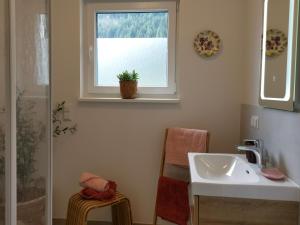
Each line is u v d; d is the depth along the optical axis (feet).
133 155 7.82
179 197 7.07
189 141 7.11
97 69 8.16
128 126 7.77
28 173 4.32
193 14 7.38
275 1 5.01
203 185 4.24
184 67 7.50
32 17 4.27
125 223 7.32
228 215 4.22
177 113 7.61
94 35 8.00
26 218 4.32
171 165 7.66
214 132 7.52
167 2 7.75
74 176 8.02
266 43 5.43
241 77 7.36
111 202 6.72
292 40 4.22
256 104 6.08
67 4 7.69
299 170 4.06
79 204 6.61
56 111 7.88
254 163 5.42
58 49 7.77
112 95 8.10
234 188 4.18
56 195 8.10
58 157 8.01
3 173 3.90
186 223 6.95
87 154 7.93
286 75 4.42
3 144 3.88
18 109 4.04
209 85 7.47
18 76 4.00
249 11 6.77
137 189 7.88
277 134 4.87
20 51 4.00
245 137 6.93
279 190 4.09
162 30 7.94
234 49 7.33
